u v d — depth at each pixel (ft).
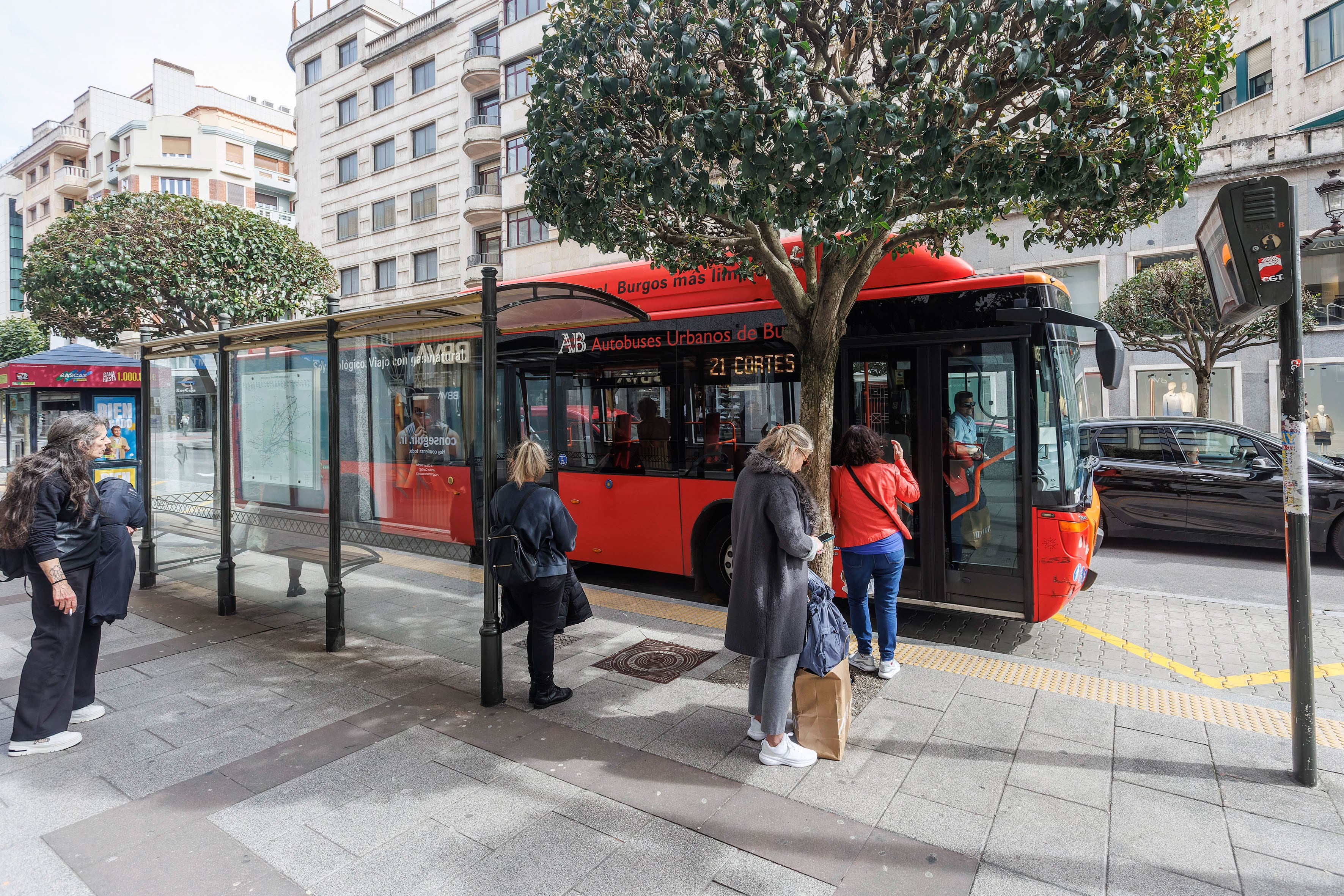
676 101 12.10
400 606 17.44
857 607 14.99
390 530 16.65
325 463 17.80
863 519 14.61
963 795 10.36
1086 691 14.16
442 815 9.99
